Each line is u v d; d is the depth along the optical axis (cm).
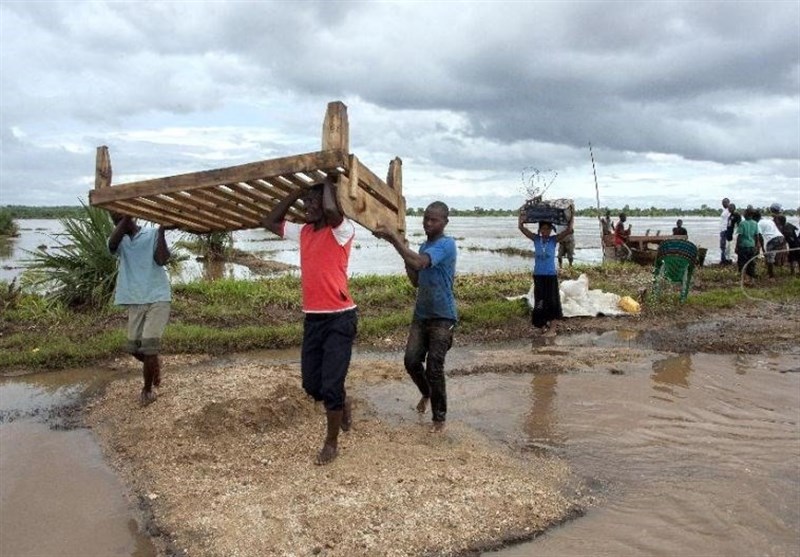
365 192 520
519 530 438
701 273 1750
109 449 577
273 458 536
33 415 667
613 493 495
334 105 452
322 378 514
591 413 673
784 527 444
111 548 422
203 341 947
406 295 1288
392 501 466
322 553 408
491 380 793
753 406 698
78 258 1174
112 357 883
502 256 2927
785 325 1140
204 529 436
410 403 696
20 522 453
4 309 1106
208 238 2219
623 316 1212
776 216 1744
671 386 770
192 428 578
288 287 1351
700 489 500
